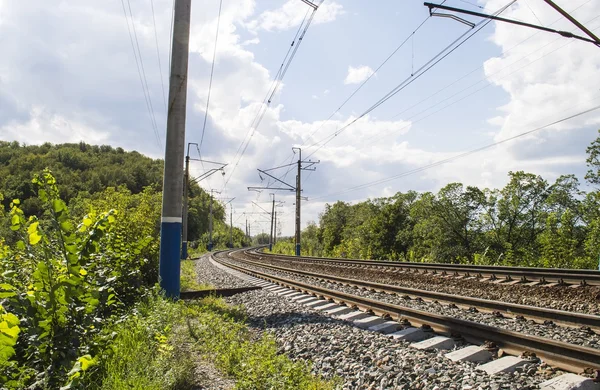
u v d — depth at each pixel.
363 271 18.83
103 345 4.52
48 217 4.16
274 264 29.42
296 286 13.43
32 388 3.51
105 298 4.92
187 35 11.08
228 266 26.52
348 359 5.58
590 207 29.89
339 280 14.68
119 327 5.89
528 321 7.47
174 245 10.63
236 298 12.35
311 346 6.37
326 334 7.05
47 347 3.93
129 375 4.40
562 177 31.70
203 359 5.82
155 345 5.66
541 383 4.33
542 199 32.03
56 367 3.81
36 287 4.11
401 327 7.20
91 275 5.00
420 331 6.68
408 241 38.38
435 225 33.44
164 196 10.72
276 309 9.80
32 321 3.90
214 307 10.13
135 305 8.35
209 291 12.73
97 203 18.58
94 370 4.25
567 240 26.48
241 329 7.73
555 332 6.61
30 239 4.07
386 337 6.57
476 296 11.26
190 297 12.38
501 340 5.62
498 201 33.06
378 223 41.41
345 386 4.73
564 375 4.35
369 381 4.78
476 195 33.06
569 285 10.29
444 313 8.61
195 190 103.81
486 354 5.44
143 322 6.61
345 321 7.96
